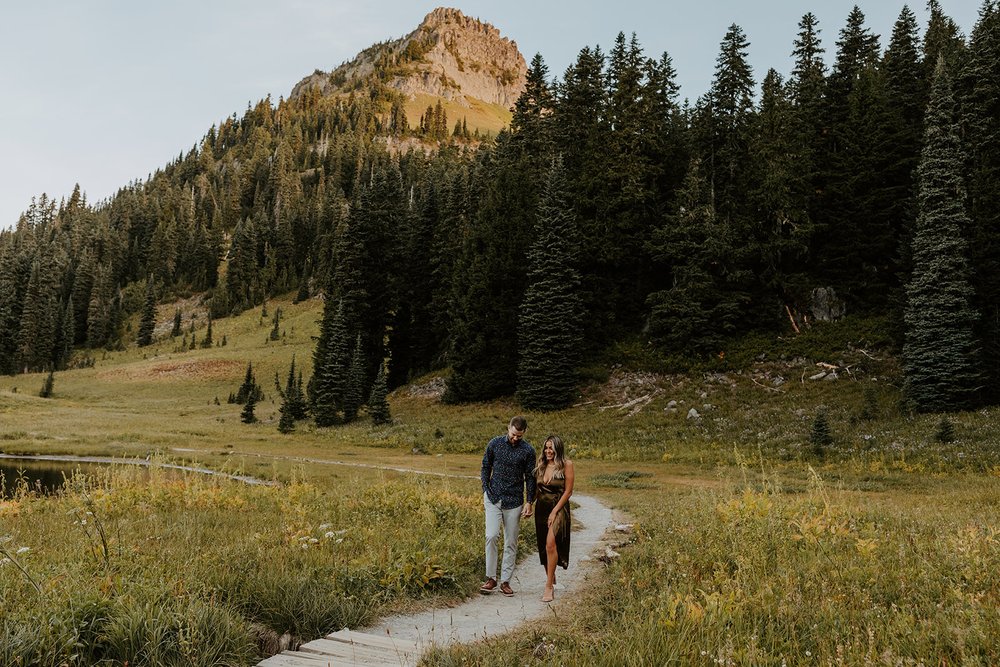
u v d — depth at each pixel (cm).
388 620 643
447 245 6106
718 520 907
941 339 3136
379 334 6350
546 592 724
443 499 1417
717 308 4316
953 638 420
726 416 3644
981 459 2406
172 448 4300
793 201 4259
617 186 5094
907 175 4369
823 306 4253
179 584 550
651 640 424
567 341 4512
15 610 450
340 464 3269
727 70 4725
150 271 17375
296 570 682
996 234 3384
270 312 14725
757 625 465
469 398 5025
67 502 1255
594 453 3381
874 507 1139
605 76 5531
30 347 12362
